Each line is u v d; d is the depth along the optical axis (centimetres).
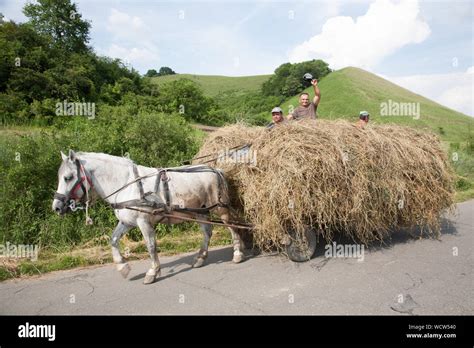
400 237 665
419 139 636
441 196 618
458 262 543
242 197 548
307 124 543
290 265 534
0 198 629
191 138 905
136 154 752
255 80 6291
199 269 535
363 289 448
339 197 504
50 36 2727
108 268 545
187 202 510
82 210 666
